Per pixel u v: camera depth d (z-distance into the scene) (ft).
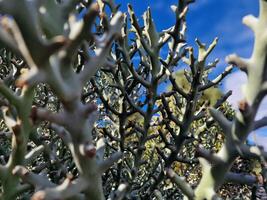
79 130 4.47
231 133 5.18
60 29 5.61
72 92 4.27
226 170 5.40
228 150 5.26
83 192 4.78
